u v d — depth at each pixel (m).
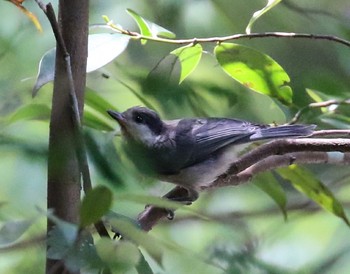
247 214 10.82
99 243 3.63
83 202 3.49
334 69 10.87
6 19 9.04
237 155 8.05
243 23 10.68
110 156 4.46
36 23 5.72
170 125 7.98
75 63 4.59
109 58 5.98
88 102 6.49
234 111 9.09
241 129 7.96
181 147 7.82
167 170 7.89
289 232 10.96
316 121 7.58
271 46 11.04
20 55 8.74
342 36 10.66
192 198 8.16
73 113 4.22
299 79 9.75
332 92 8.69
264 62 6.85
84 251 3.59
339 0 11.37
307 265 10.29
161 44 9.79
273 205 11.18
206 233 9.74
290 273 4.16
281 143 6.83
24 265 5.62
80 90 4.61
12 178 4.91
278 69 6.94
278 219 11.02
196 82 8.25
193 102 8.13
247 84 7.11
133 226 3.66
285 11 10.95
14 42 8.80
